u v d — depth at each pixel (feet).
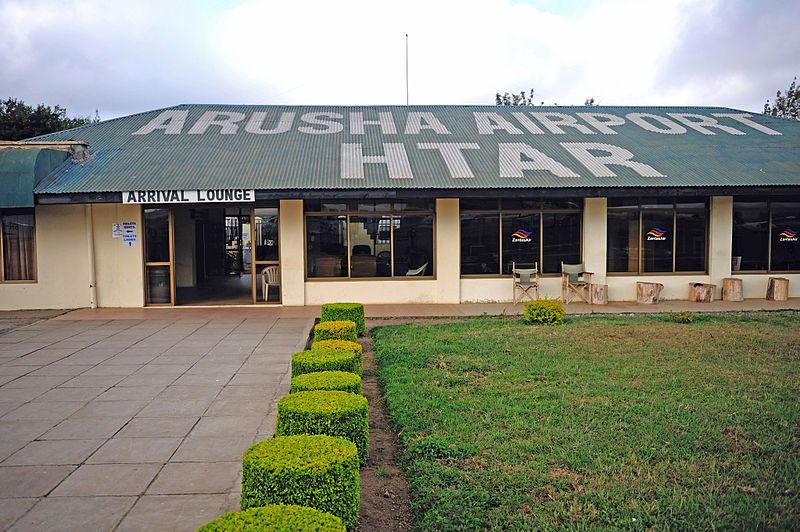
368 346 32.32
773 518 12.70
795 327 35.70
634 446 16.71
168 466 15.94
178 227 58.70
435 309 44.91
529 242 48.32
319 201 46.78
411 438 17.57
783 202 49.96
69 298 45.52
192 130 53.52
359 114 60.13
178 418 20.02
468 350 29.48
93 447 17.35
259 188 40.65
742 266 49.88
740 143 52.75
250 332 36.32
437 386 23.25
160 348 31.71
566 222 48.42
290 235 46.39
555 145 51.42
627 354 28.45
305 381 17.46
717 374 24.66
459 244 47.50
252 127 54.80
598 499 13.58
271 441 12.67
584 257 48.01
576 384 23.24
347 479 11.79
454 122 57.98
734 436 17.52
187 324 39.11
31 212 45.11
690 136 54.80
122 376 25.76
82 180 41.68
